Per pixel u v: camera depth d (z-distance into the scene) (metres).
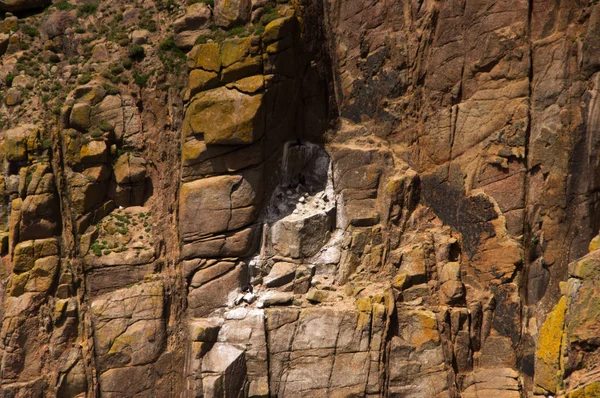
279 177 19.77
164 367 18.91
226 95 18.88
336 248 19.28
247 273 19.11
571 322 16.03
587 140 17.31
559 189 17.72
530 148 18.20
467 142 18.84
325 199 19.61
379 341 17.91
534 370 17.19
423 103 19.45
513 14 18.39
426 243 18.70
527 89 18.20
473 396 17.77
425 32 19.31
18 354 18.94
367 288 18.66
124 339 18.91
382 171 19.45
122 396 18.80
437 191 19.16
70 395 18.88
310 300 18.69
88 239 19.47
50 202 19.53
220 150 19.12
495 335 18.16
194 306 19.02
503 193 18.41
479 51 18.73
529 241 18.14
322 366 18.03
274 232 19.23
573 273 16.36
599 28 17.19
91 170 19.77
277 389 18.12
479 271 18.53
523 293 18.17
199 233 19.16
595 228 17.33
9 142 19.73
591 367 15.81
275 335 18.36
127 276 19.33
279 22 18.83
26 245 19.33
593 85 17.30
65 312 19.12
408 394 17.77
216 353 18.27
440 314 18.06
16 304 19.14
